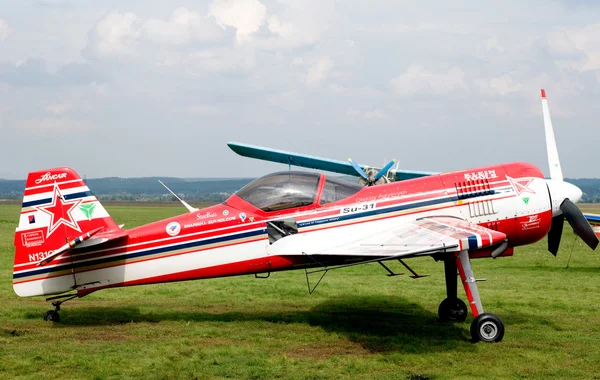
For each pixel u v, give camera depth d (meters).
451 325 8.30
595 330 7.93
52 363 6.33
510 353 6.78
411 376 5.93
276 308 9.53
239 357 6.59
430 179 8.62
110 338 7.48
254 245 8.40
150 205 150.88
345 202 8.44
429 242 7.01
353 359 6.52
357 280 12.80
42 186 8.29
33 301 10.00
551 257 18.34
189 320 8.61
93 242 8.06
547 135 9.68
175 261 8.41
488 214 8.44
